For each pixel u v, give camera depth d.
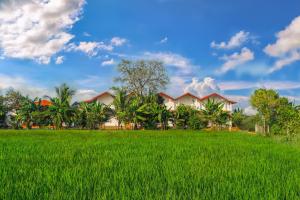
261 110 32.59
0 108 51.62
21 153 11.73
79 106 51.62
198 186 6.06
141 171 7.56
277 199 5.17
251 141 19.84
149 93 59.31
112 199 5.16
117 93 51.34
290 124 21.75
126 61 61.53
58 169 7.88
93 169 7.86
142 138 22.66
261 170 7.94
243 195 5.42
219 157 10.80
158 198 5.14
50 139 20.75
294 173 7.41
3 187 5.78
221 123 51.06
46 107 50.75
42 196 5.28
